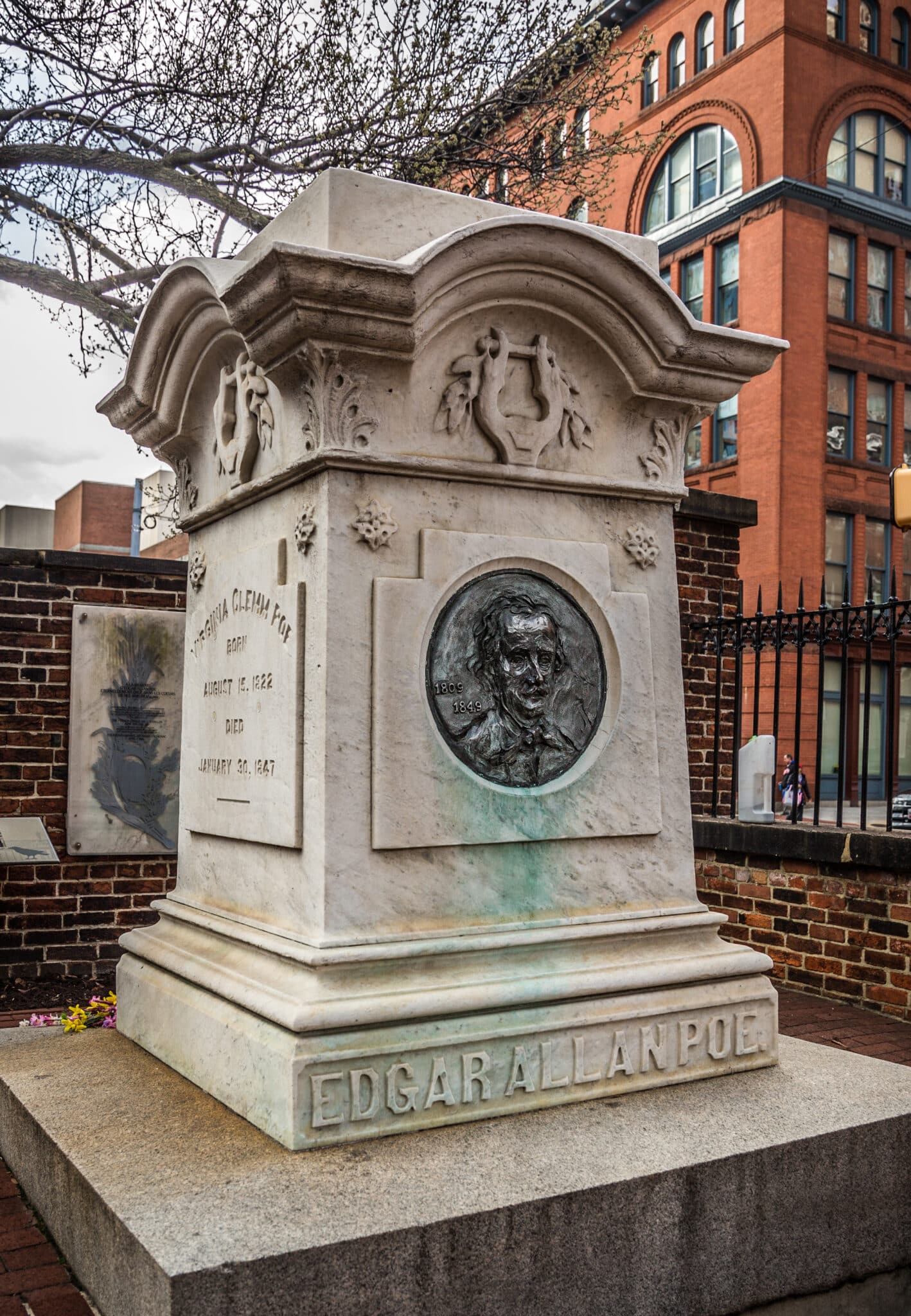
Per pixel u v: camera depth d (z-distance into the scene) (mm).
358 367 3086
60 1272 2701
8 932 6688
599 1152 2719
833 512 24656
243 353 3578
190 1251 2176
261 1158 2666
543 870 3275
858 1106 3080
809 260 24344
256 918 3320
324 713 2992
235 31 9953
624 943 3332
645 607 3566
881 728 22266
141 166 9766
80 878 6852
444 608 3191
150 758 6977
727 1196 2699
